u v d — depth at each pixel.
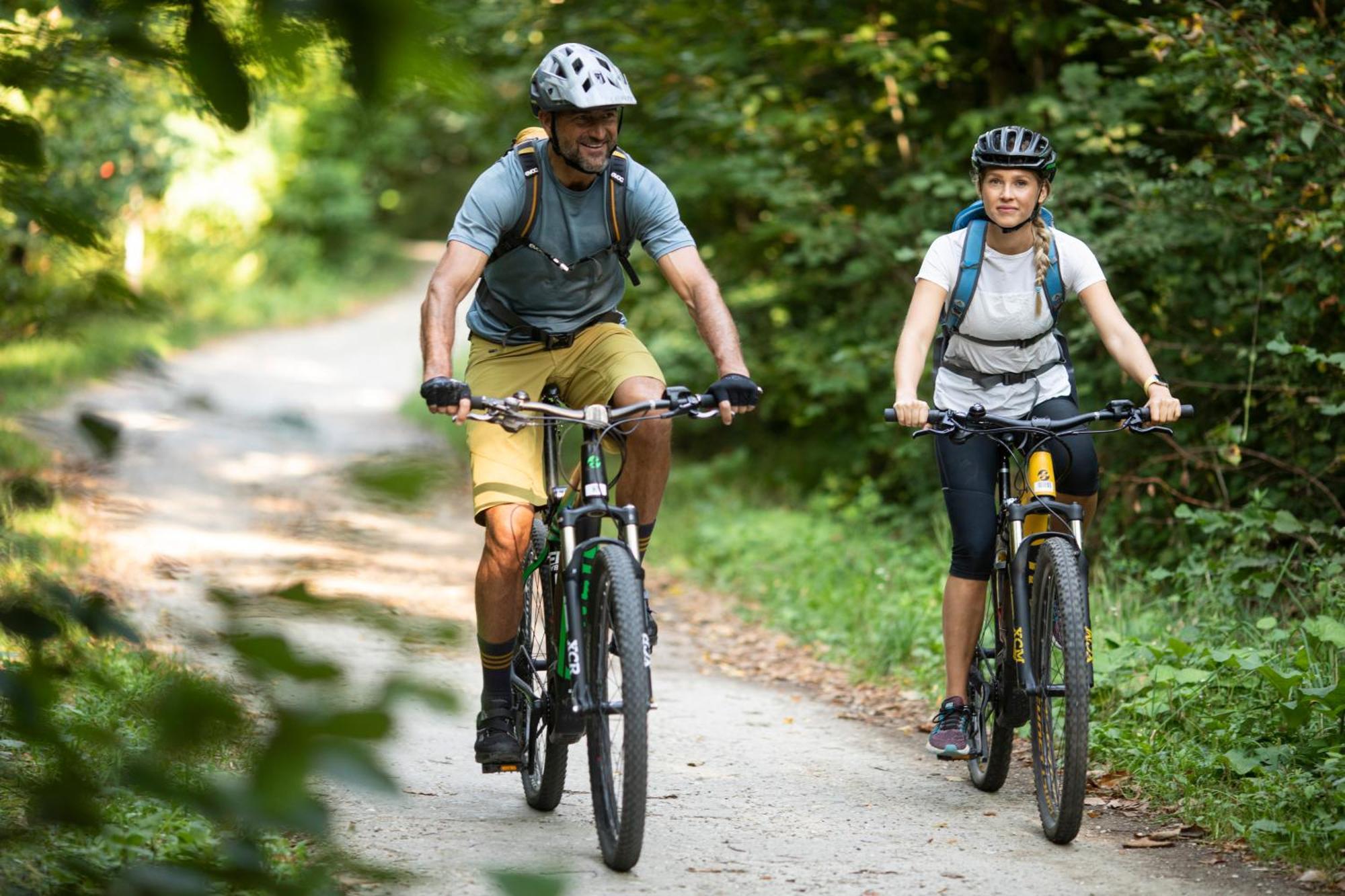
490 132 7.61
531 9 19.50
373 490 2.05
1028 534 8.28
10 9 2.21
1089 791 8.47
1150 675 9.81
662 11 19.70
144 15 2.08
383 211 69.50
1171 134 14.41
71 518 3.75
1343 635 8.79
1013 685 8.02
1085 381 15.62
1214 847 7.37
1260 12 12.50
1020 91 19.44
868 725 10.84
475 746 7.65
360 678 2.13
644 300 24.75
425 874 2.53
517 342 7.85
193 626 2.19
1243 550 11.95
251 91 2.06
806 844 7.43
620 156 7.67
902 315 19.41
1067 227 14.62
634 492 7.64
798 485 22.94
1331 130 12.11
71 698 2.60
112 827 2.59
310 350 47.94
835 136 20.30
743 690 12.27
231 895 2.35
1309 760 8.25
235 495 18.25
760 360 23.19
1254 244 13.37
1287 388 12.84
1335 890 6.62
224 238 55.72
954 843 7.51
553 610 7.55
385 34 1.93
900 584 15.26
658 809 8.12
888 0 19.69
